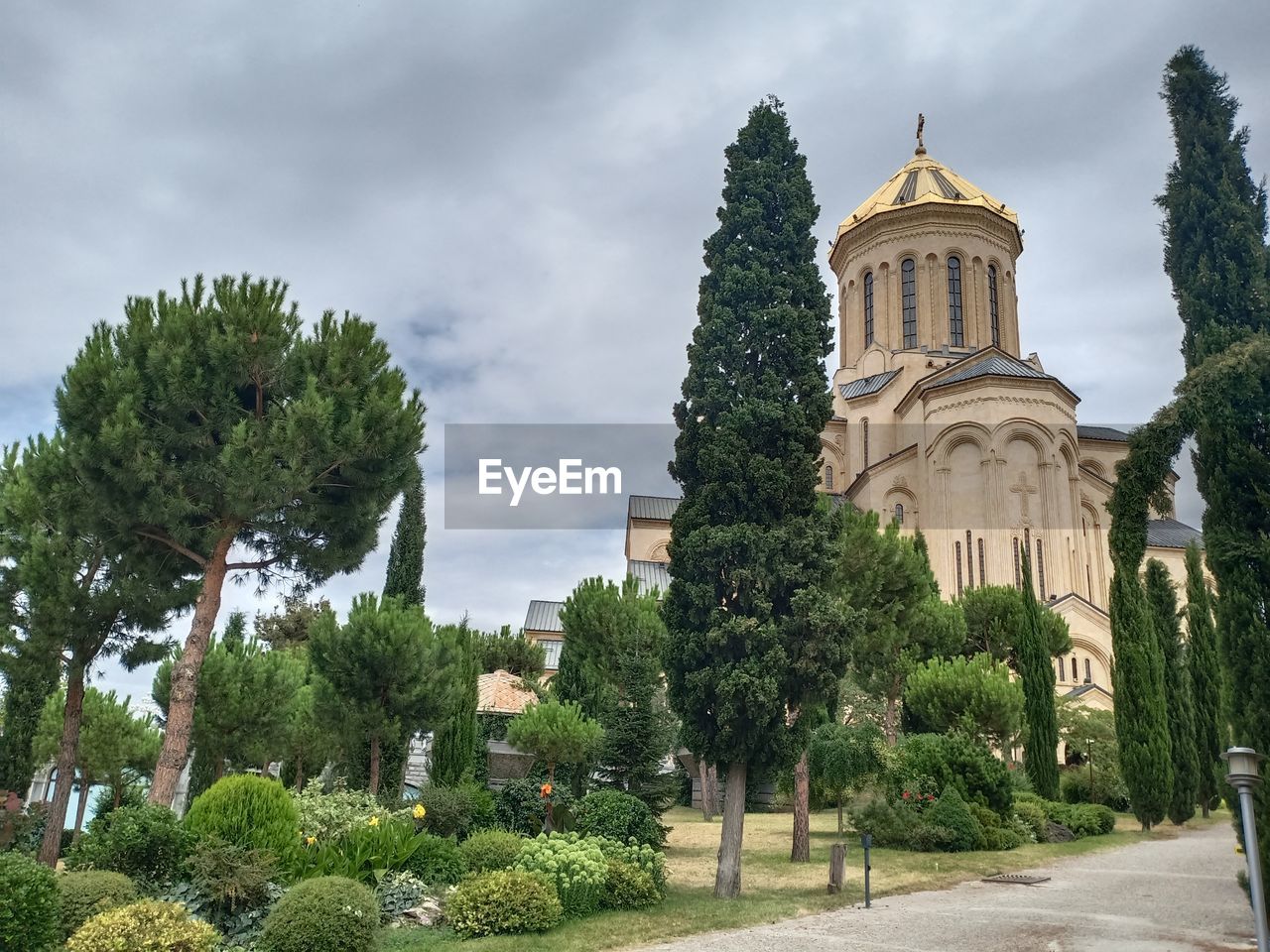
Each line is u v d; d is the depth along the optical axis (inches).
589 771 882.1
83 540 661.3
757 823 1035.3
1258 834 373.7
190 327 596.1
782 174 687.1
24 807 831.7
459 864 532.7
